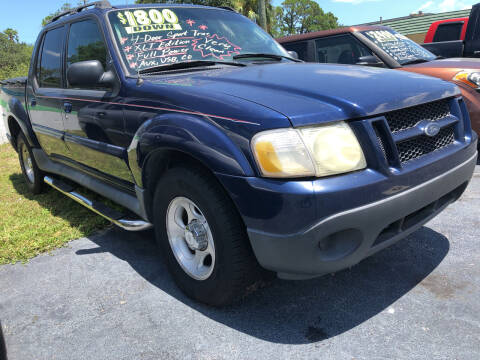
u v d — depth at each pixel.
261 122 1.79
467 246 2.79
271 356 1.91
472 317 2.07
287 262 1.83
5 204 4.45
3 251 3.16
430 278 2.45
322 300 2.32
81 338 2.12
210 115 1.97
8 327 2.25
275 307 2.28
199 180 2.04
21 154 4.82
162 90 2.30
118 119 2.62
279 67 2.61
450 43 5.78
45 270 2.87
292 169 1.74
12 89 4.58
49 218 3.87
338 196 1.73
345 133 1.84
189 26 3.05
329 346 1.95
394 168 1.90
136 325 2.20
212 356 1.93
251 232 1.87
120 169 2.78
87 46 3.09
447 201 2.41
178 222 2.36
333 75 2.30
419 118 2.14
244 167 1.82
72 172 3.70
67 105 3.25
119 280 2.67
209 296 2.21
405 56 5.10
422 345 1.90
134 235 3.38
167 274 2.71
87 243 3.28
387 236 2.04
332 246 1.86
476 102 4.34
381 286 2.40
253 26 3.52
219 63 2.87
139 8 3.02
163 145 2.13
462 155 2.30
